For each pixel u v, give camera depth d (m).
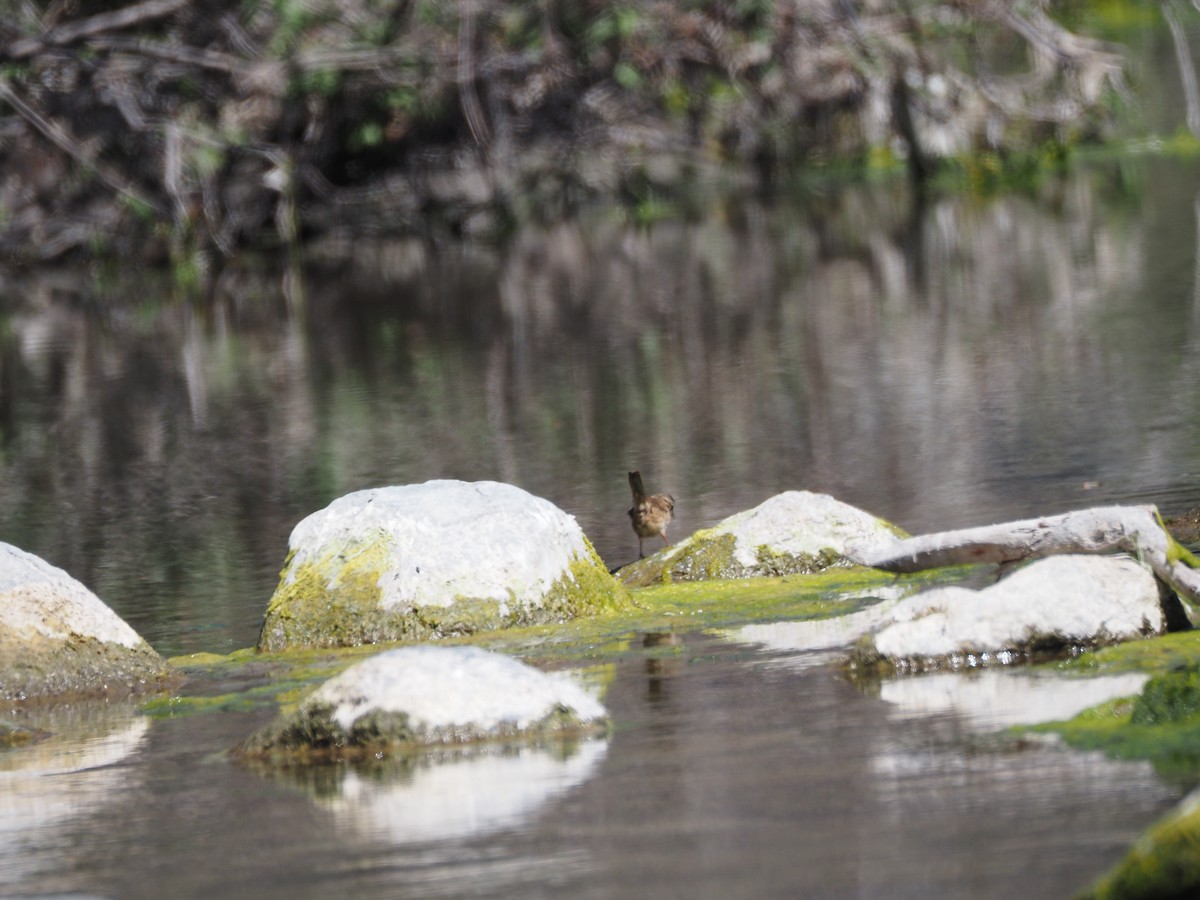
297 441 19.27
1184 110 45.94
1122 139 43.50
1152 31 59.16
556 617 10.41
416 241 39.31
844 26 38.06
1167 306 23.66
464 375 23.05
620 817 6.51
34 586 9.96
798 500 11.79
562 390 21.28
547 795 6.86
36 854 6.70
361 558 10.60
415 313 29.58
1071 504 13.03
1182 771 6.45
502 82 36.91
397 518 10.70
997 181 39.88
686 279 31.05
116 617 10.03
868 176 43.72
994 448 15.77
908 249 32.25
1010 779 6.56
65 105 32.94
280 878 6.17
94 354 27.66
